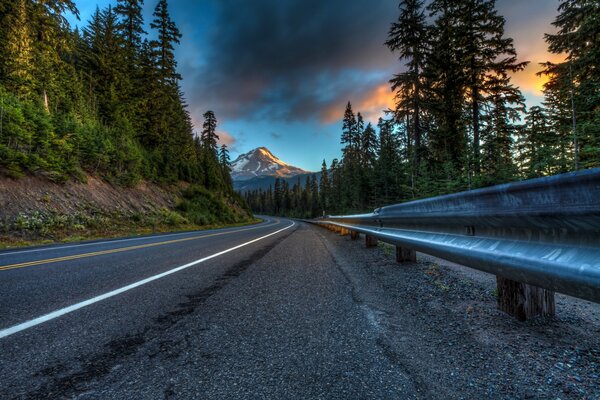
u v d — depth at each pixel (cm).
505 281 252
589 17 1145
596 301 120
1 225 1087
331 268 479
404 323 236
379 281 384
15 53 1680
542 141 1664
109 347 192
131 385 147
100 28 2975
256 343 198
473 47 1752
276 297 311
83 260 586
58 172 1529
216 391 142
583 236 135
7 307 278
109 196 1866
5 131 1323
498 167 1287
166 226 2005
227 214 3478
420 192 1647
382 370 163
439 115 1936
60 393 140
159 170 2834
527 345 195
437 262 529
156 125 3084
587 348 189
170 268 484
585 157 1151
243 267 491
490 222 201
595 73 1166
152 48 3288
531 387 147
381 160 3206
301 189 12588
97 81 2631
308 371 162
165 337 208
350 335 212
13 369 163
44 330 221
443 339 205
